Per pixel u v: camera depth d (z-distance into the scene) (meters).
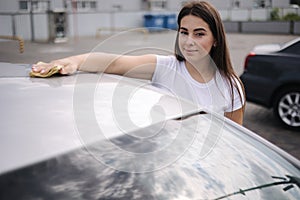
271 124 5.64
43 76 1.58
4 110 1.21
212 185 1.23
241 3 28.67
